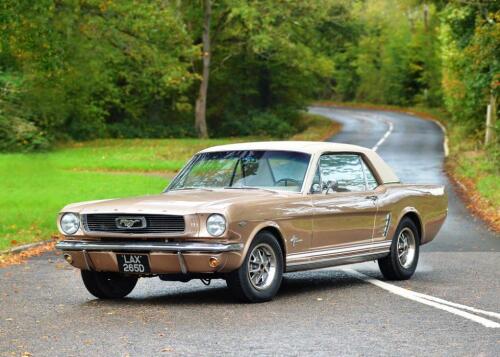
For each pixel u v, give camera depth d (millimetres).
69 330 9484
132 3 43250
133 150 51281
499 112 47875
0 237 18859
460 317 10164
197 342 8789
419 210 13938
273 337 9023
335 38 77812
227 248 10578
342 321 9906
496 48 34906
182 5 68938
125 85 69125
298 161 12172
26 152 49969
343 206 12312
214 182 12258
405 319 10039
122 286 11844
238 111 80312
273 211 11219
